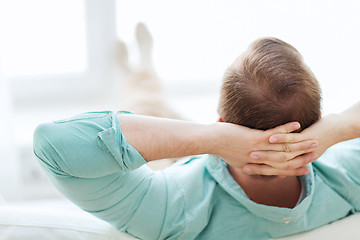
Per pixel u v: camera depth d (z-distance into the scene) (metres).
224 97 0.72
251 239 0.78
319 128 0.74
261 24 1.97
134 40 1.98
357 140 0.82
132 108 1.59
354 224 0.79
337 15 1.85
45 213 0.78
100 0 1.96
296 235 0.78
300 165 0.73
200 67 2.05
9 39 1.97
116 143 0.67
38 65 2.02
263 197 0.79
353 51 1.85
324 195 0.80
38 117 1.95
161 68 2.06
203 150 0.72
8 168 1.69
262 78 0.68
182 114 1.61
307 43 1.90
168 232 0.76
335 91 1.87
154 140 0.71
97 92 2.07
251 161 0.73
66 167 0.68
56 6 1.97
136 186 0.74
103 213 0.75
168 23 2.01
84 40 2.01
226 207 0.79
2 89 1.63
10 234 0.75
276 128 0.69
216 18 2.00
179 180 0.79
